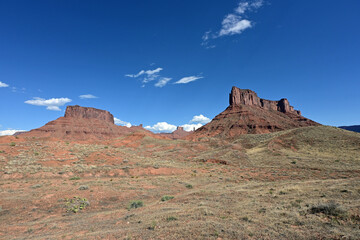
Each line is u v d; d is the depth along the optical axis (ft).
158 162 157.99
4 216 56.18
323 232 28.30
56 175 105.60
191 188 93.25
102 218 50.06
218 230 30.17
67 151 145.79
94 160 137.28
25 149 136.67
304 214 36.65
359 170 112.37
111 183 93.09
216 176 122.01
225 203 51.37
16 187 83.92
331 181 73.92
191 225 32.86
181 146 289.74
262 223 33.40
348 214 33.09
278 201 48.73
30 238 38.96
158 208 51.67
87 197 72.49
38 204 65.10
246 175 120.88
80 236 35.50
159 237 29.40
